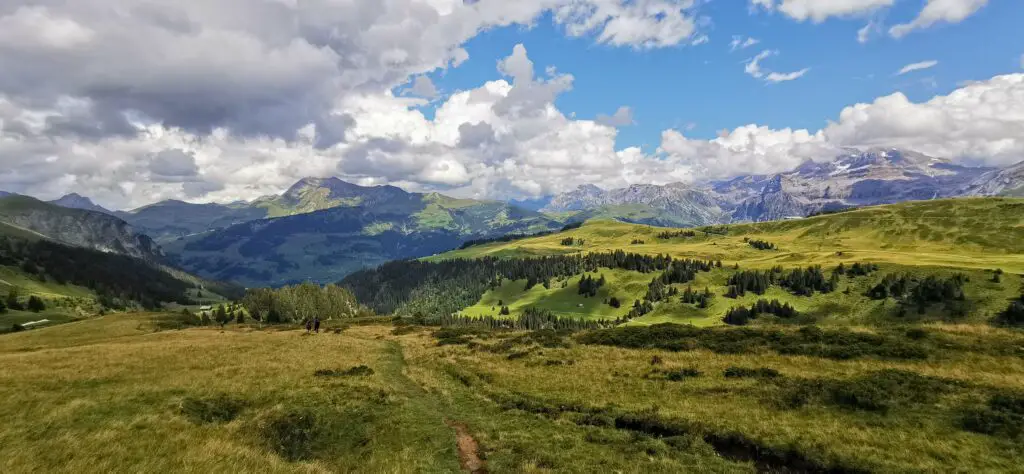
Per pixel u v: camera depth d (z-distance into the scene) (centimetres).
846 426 2162
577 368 3788
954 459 1806
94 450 1723
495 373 3900
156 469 1590
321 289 18425
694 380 3109
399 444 2272
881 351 3209
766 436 2119
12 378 2859
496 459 2098
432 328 8406
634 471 1892
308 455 2144
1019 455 1788
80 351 4416
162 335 6950
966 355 2941
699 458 2000
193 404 2483
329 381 3250
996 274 17600
